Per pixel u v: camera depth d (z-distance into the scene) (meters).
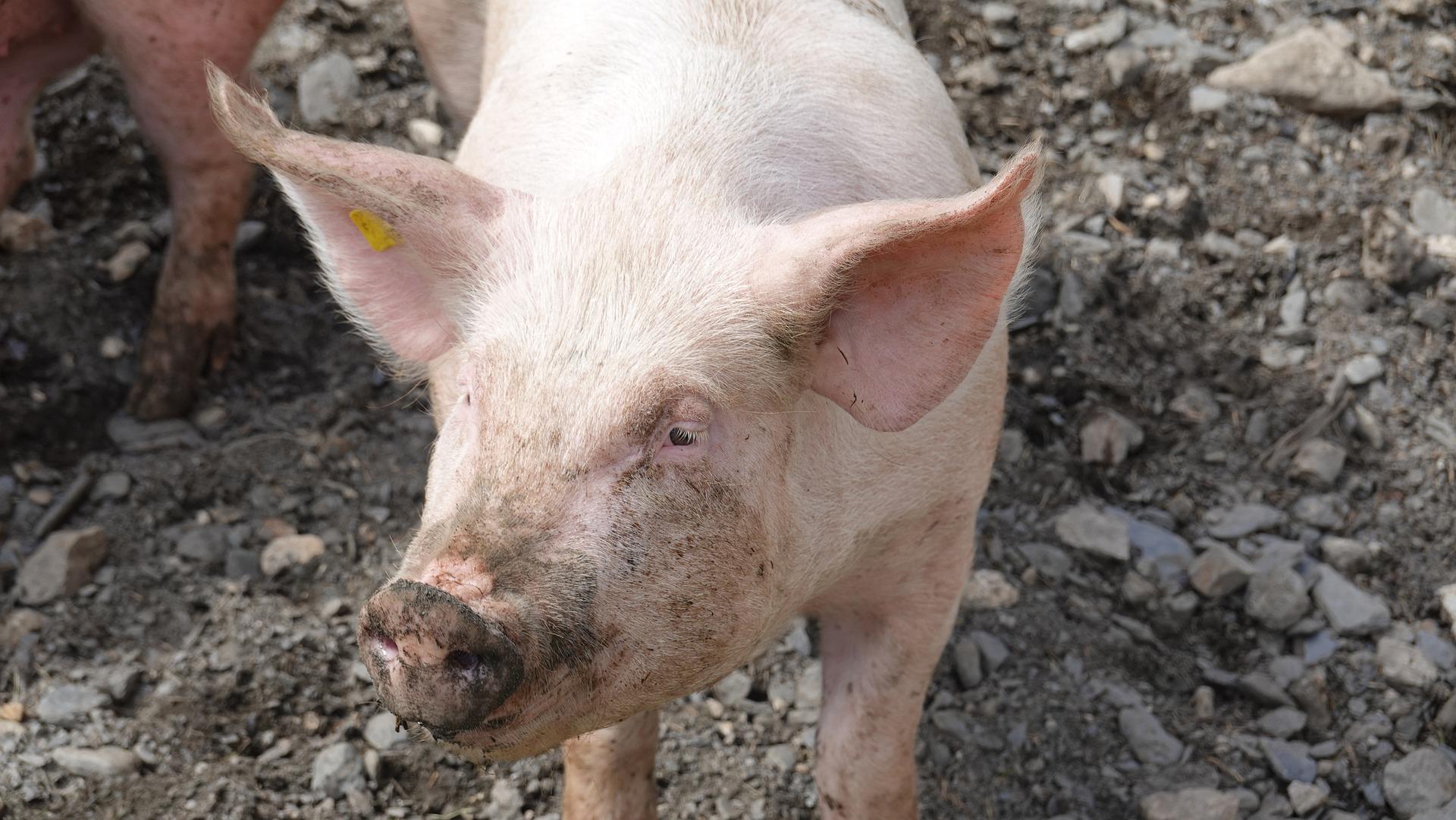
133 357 4.27
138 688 3.51
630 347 2.14
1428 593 3.94
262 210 4.68
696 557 2.20
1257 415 4.34
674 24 2.79
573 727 2.24
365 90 5.07
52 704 3.42
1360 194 4.89
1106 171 4.94
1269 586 3.86
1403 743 3.58
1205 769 3.52
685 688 2.33
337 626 3.69
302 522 3.96
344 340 4.43
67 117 4.78
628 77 2.67
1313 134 5.09
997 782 3.48
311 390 4.30
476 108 3.94
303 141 2.25
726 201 2.33
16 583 3.71
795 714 3.58
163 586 3.75
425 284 2.50
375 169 2.27
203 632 3.64
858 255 2.12
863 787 3.00
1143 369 4.44
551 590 2.04
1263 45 5.36
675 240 2.24
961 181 2.89
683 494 2.16
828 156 2.57
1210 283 4.64
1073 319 4.53
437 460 2.26
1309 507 4.12
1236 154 5.01
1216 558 3.92
